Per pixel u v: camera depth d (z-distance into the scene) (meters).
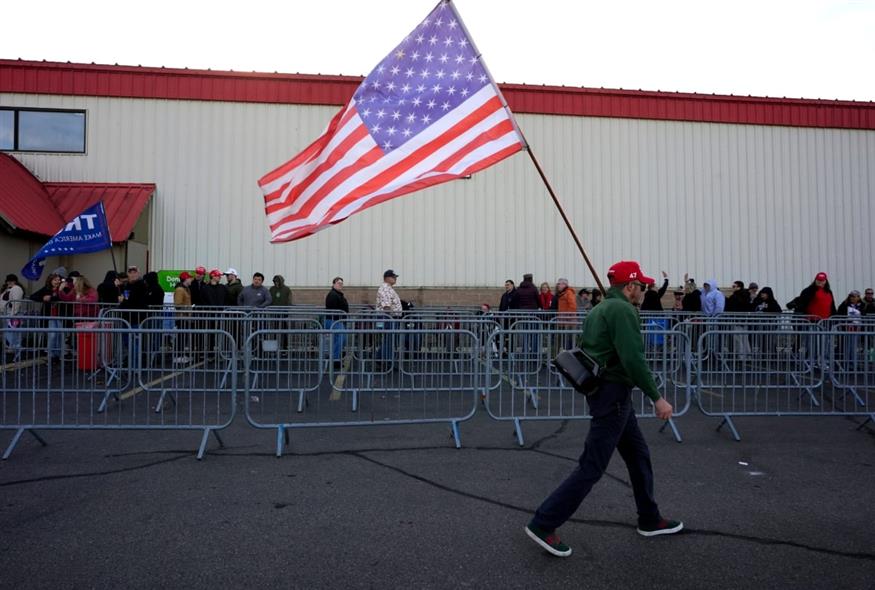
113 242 13.98
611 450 3.78
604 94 16.91
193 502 4.60
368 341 7.52
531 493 4.86
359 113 6.77
